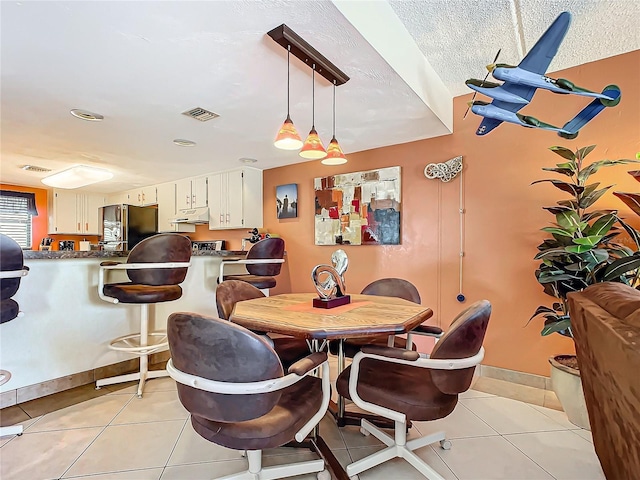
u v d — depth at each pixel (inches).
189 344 45.5
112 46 67.3
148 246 91.2
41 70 76.3
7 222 217.9
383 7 72.7
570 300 54.8
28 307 92.0
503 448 72.2
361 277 140.6
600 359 42.8
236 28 62.2
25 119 105.7
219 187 179.2
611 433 43.1
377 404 57.7
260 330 59.7
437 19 77.7
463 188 116.4
